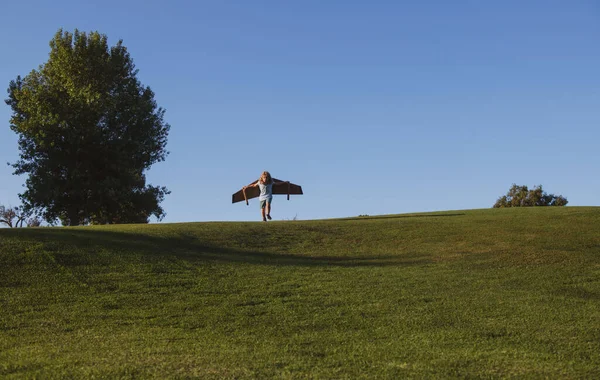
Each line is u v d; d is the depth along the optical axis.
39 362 8.67
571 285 14.80
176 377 8.02
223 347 9.69
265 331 10.84
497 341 10.12
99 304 12.80
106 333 10.70
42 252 16.42
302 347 9.74
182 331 10.84
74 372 8.18
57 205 47.56
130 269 15.77
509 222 23.97
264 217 26.11
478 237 21.33
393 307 12.62
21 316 11.89
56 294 13.53
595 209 26.56
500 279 15.53
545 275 15.91
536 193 73.06
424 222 24.59
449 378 8.09
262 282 15.04
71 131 45.56
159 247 18.69
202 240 20.45
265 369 8.45
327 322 11.46
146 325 11.30
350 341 10.15
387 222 24.77
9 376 7.98
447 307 12.58
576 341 10.03
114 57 50.41
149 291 13.95
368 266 17.45
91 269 15.60
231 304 12.88
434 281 15.26
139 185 50.94
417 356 9.20
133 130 49.97
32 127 45.22
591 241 20.08
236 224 23.80
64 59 48.16
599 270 16.42
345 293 13.92
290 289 14.31
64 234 18.56
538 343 9.95
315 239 21.64
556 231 21.81
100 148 47.22
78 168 47.34
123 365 8.52
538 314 11.92
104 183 46.97
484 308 12.47
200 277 15.42
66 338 10.35
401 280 15.41
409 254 19.33
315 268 16.97
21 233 18.09
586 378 8.14
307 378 8.08
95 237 18.64
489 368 8.57
